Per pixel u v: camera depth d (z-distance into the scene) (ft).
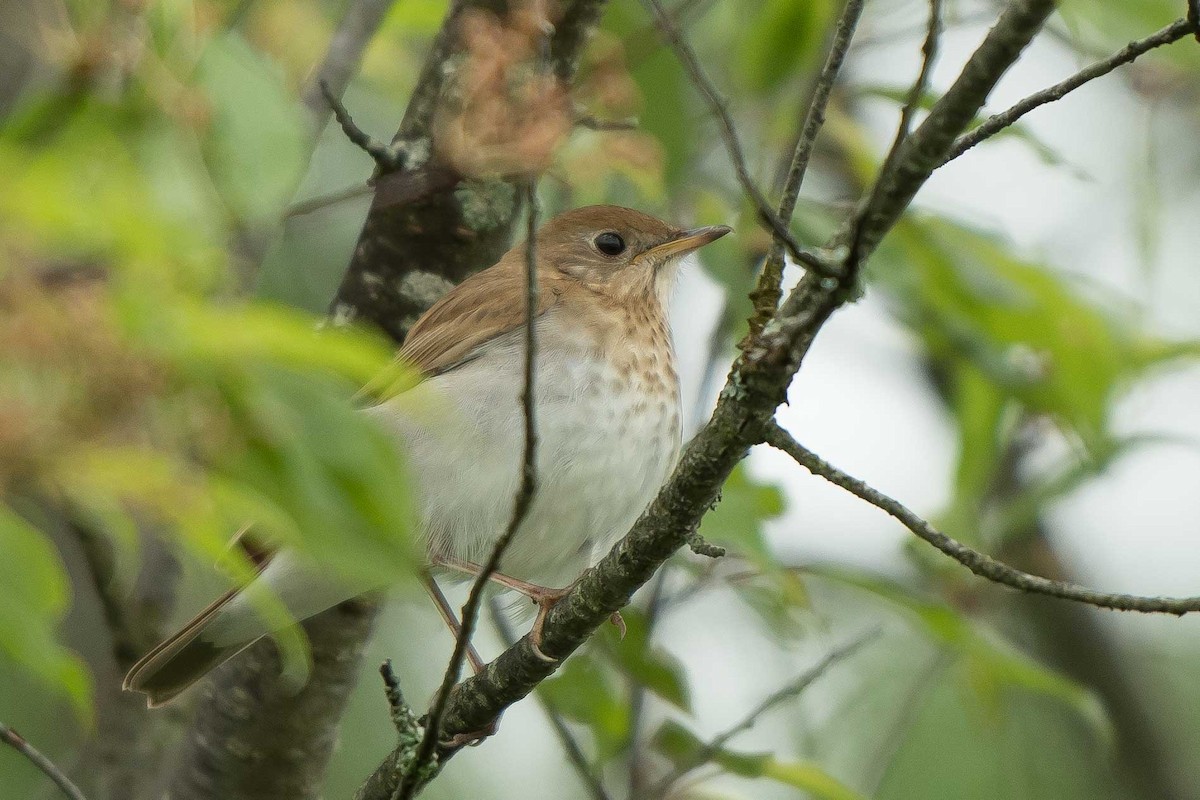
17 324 18.11
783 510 35.47
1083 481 39.63
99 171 21.48
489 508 31.89
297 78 35.45
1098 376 37.47
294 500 20.17
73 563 39.65
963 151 21.47
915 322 38.19
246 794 34.55
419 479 31.91
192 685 33.91
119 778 35.32
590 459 32.01
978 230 37.68
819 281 20.93
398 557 20.39
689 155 35.01
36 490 19.86
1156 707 48.06
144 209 19.11
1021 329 37.81
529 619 34.27
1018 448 46.06
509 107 24.43
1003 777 45.29
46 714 38.93
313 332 20.02
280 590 30.68
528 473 21.61
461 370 32.91
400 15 40.60
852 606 46.01
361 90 46.57
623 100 31.45
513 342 32.99
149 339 18.56
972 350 37.99
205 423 19.95
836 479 23.29
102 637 39.32
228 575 24.85
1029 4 18.28
